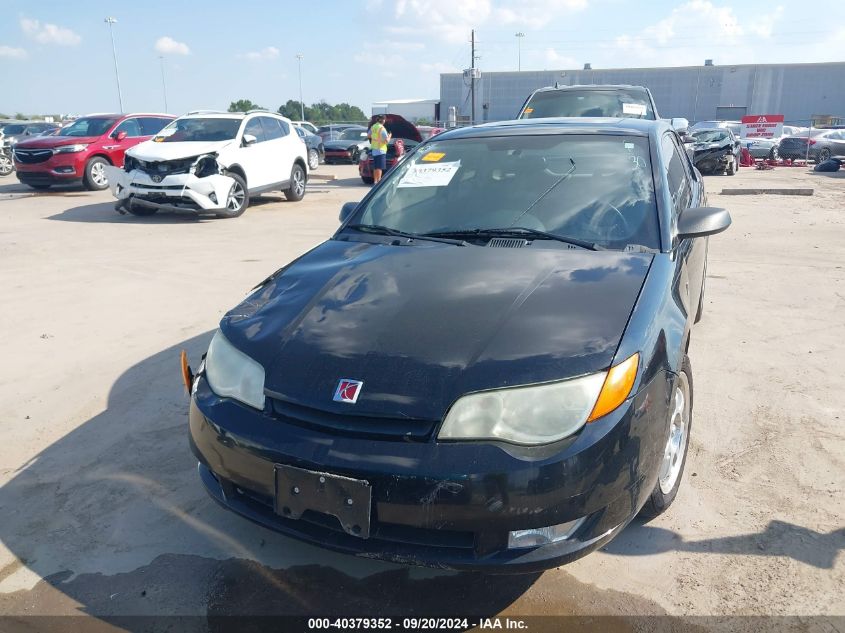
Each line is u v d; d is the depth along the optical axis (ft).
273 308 8.71
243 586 8.13
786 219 32.32
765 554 8.37
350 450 6.79
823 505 9.29
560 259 9.16
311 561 8.54
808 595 7.69
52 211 37.29
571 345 7.21
